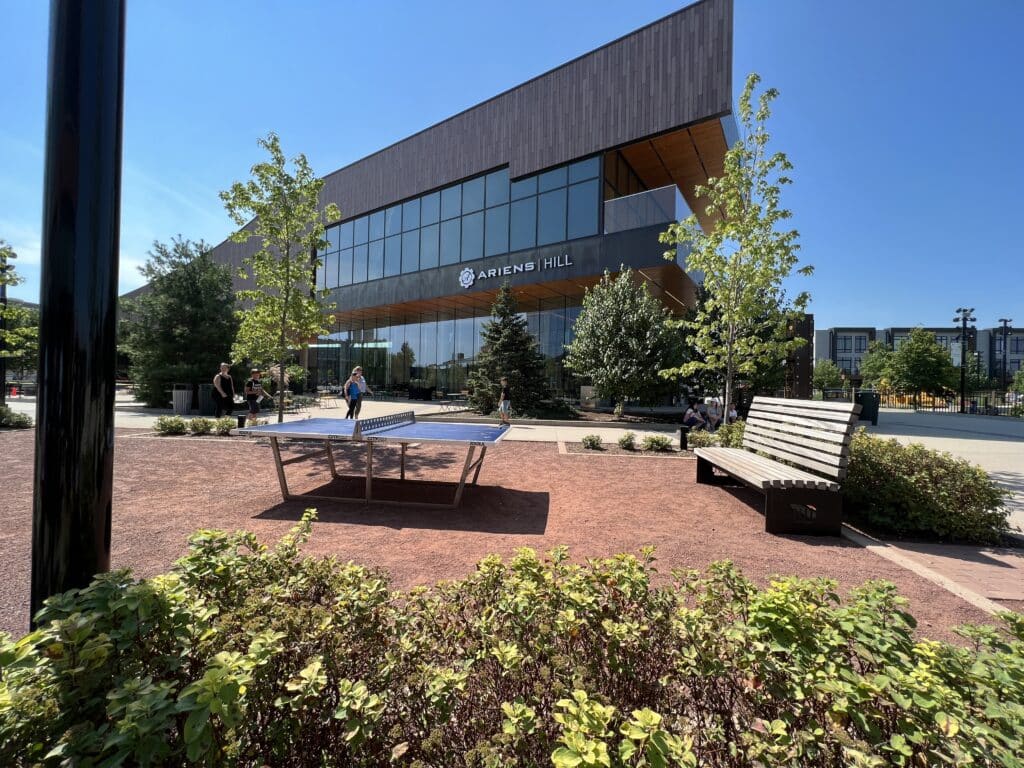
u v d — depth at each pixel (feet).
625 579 6.20
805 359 51.42
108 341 5.85
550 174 64.23
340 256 92.94
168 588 5.40
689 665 5.20
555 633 5.53
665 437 33.32
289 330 46.16
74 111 5.62
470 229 72.33
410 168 79.87
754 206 31.30
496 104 69.21
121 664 4.41
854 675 4.50
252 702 4.45
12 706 3.75
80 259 5.61
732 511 17.88
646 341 51.60
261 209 42.93
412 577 11.46
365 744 4.55
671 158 63.41
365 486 21.48
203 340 66.69
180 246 67.72
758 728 4.88
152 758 3.54
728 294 32.14
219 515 16.63
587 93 60.90
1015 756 3.96
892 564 12.85
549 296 73.51
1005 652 5.46
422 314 91.81
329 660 4.91
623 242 57.72
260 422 44.70
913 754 4.12
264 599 5.82
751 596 6.05
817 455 16.61
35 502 5.62
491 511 17.69
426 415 57.16
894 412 104.06
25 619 9.28
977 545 14.96
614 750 4.00
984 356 273.54
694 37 53.67
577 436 40.19
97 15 5.74
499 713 4.94
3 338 46.83
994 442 42.60
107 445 5.84
